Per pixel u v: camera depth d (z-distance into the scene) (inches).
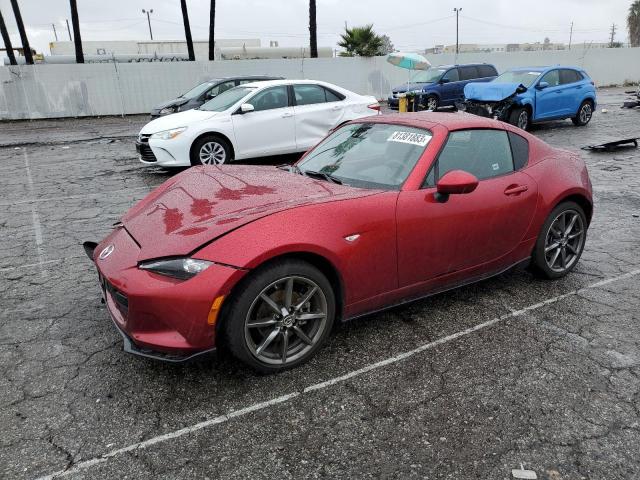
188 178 148.2
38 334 134.3
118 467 88.7
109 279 106.7
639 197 266.5
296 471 87.9
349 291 118.9
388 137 145.9
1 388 110.7
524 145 157.0
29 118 772.0
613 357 121.9
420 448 93.2
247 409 103.7
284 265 107.2
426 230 126.6
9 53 885.2
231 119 344.5
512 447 93.3
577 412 102.6
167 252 104.3
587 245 198.4
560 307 147.5
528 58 1133.7
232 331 105.2
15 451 92.2
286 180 138.7
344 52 1072.8
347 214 115.6
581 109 564.7
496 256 145.5
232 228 105.8
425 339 130.6
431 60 1050.1
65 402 106.0
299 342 118.0
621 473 87.1
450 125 140.1
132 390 110.0
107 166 384.5
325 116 377.4
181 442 94.7
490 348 126.3
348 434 96.7
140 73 814.5
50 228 230.4
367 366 118.7
